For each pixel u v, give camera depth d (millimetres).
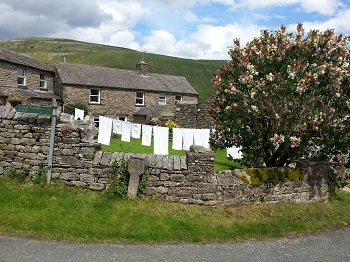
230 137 8750
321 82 7570
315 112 7434
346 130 7668
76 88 27562
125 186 7172
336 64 7539
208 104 22750
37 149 7395
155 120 24781
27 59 25359
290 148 8391
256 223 6664
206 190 7215
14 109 7559
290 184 7980
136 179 7098
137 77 32781
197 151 7305
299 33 7941
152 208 6770
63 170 7355
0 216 5762
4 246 4895
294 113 7527
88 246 5176
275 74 7582
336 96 7578
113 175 7223
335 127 7941
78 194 7020
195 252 5305
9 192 6715
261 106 7812
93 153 7352
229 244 5727
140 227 5953
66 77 27625
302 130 7262
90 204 6633
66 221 5867
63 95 27047
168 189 7199
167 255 5113
